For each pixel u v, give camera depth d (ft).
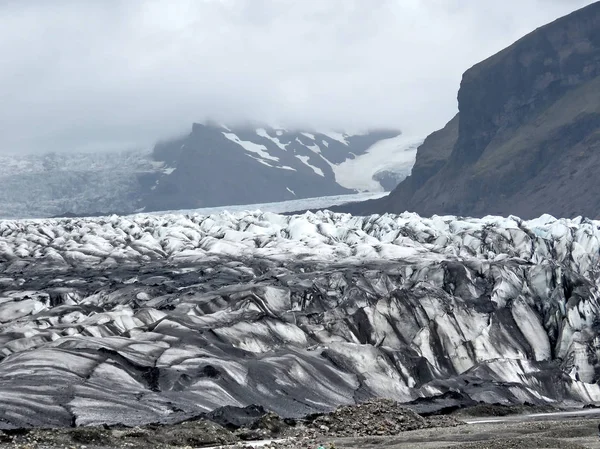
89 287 604.49
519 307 524.11
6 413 294.66
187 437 272.31
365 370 426.92
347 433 301.22
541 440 247.50
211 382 363.15
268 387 379.35
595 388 456.86
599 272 630.33
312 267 649.20
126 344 399.03
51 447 245.65
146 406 325.21
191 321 453.17
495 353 483.51
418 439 282.15
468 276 560.61
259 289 523.29
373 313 500.33
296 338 465.47
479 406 390.21
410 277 583.99
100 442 259.39
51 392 320.70
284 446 263.08
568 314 505.25
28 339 418.31
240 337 442.91
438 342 483.51
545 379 452.76
